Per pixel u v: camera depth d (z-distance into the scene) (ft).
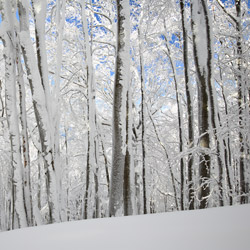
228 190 22.76
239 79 25.82
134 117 41.50
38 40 19.72
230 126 23.24
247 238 3.94
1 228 26.40
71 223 7.53
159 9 31.94
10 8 19.70
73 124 45.73
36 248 4.41
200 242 3.86
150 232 4.95
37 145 21.47
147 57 43.83
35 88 18.83
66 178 43.88
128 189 17.22
